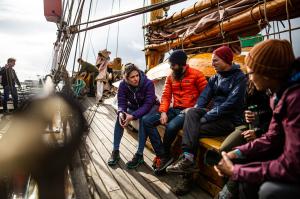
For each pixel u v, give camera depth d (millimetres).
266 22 3299
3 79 7777
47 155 479
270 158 1646
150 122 3314
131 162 3404
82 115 498
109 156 3836
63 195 526
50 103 468
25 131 463
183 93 3432
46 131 473
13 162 479
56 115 472
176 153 3438
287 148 1237
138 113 3309
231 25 4039
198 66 4012
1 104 8086
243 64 3666
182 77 3402
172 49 5996
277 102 1404
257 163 1402
